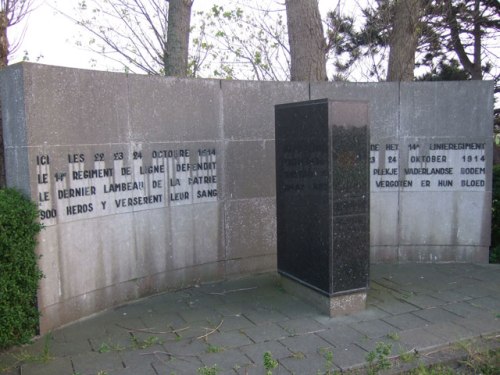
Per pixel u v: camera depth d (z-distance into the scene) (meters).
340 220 4.77
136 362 3.91
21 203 4.17
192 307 5.20
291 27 8.49
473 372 3.77
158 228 5.60
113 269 5.21
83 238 4.87
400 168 6.65
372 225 6.70
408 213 6.70
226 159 6.08
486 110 6.52
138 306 5.24
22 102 4.29
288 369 3.75
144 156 5.43
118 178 5.20
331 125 4.64
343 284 4.83
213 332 4.51
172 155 5.67
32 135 4.33
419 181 6.66
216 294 5.62
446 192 6.66
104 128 5.04
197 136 5.85
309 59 8.38
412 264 6.67
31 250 4.17
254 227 6.33
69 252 4.72
